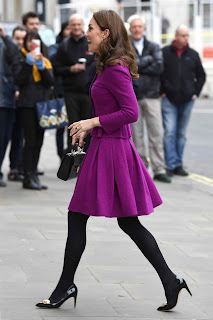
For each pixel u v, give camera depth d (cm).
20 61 1516
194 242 1123
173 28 4159
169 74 1752
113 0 4409
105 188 792
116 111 792
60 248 1066
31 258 1010
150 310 818
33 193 1516
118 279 923
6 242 1096
